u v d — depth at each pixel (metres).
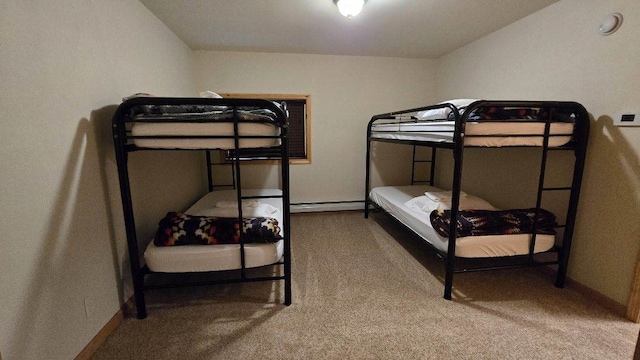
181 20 2.38
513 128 1.71
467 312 1.69
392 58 3.71
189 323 1.60
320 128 3.71
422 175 4.00
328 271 2.22
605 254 1.75
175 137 1.48
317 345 1.43
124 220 1.57
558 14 2.02
